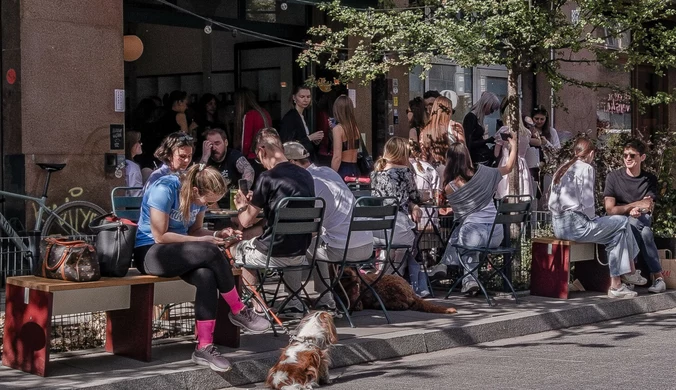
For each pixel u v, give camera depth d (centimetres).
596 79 1934
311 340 759
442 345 928
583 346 937
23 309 761
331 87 1529
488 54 1177
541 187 1567
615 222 1145
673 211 1395
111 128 1230
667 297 1199
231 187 1208
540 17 1162
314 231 903
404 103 1614
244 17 1488
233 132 1480
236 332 841
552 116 1822
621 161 1413
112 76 1232
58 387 707
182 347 851
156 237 794
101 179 1220
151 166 1400
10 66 1169
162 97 1414
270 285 1192
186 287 830
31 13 1158
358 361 859
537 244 1165
